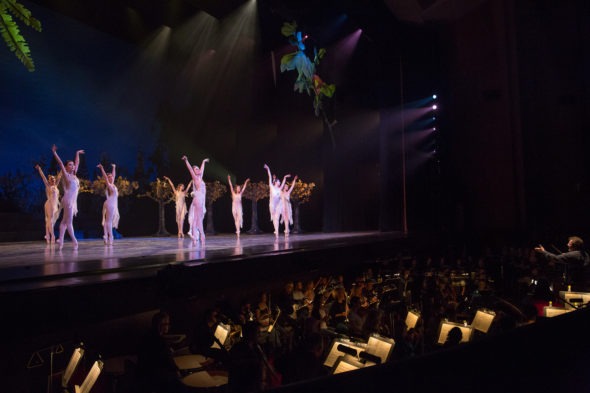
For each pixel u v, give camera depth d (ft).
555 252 67.56
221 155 77.10
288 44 66.69
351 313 25.90
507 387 5.89
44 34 55.98
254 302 33.68
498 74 75.25
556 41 73.05
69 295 16.55
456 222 75.97
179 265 21.86
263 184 72.79
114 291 18.33
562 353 7.11
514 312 22.76
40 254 30.07
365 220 80.94
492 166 74.84
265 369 19.39
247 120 76.59
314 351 16.72
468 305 29.63
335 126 74.59
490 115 75.41
